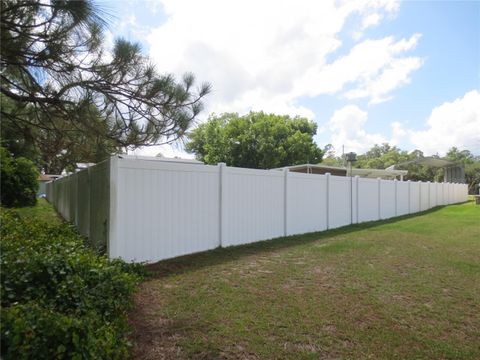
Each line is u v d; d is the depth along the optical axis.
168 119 4.90
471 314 3.61
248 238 7.44
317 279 4.80
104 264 3.51
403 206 15.42
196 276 4.84
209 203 6.57
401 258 6.14
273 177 8.18
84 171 7.20
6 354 1.89
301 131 34.25
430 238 8.41
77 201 8.20
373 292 4.27
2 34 3.28
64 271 2.84
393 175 28.53
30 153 6.42
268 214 8.01
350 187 11.43
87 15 3.15
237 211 7.18
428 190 18.73
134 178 5.29
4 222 4.95
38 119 4.92
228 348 2.78
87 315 2.46
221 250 6.57
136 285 3.83
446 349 2.84
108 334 2.33
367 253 6.55
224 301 3.85
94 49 3.84
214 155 30.92
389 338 3.02
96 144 4.99
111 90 4.32
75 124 4.62
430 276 4.99
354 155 17.31
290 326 3.22
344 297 4.07
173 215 5.88
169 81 4.61
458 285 4.57
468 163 49.88
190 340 2.88
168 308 3.60
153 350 2.71
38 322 2.04
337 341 2.95
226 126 31.84
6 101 4.66
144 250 5.41
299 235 8.73
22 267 2.75
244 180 7.37
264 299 3.95
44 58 3.66
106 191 5.25
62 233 5.65
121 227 5.10
